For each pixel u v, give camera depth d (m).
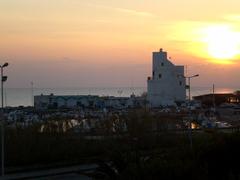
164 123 79.75
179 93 153.62
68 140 65.50
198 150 28.19
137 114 76.62
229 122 113.38
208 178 25.81
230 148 28.30
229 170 27.25
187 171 23.80
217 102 174.50
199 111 131.62
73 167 56.31
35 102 181.88
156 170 23.25
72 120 77.19
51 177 49.44
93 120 78.44
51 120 69.94
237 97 178.88
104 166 25.59
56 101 180.50
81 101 183.00
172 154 27.61
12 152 58.59
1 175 50.38
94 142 66.50
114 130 73.31
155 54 154.12
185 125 85.25
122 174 23.64
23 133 61.31
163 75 153.00
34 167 55.72
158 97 152.75
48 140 62.78
